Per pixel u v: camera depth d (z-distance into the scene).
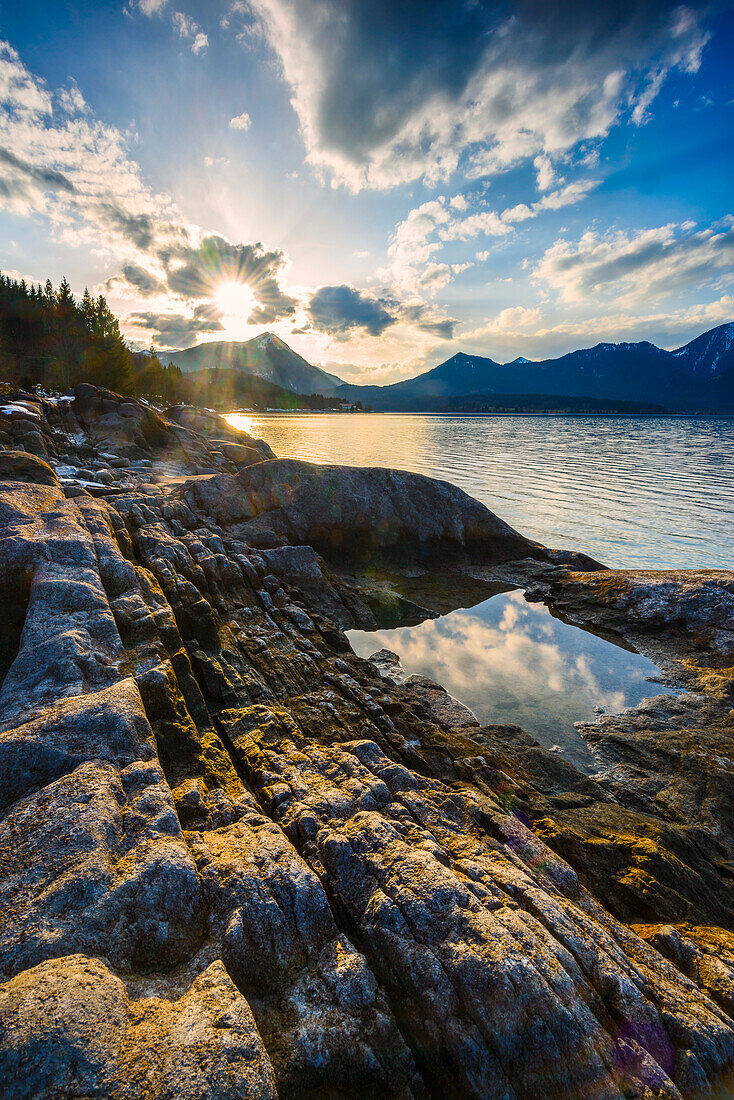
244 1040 4.17
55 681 8.98
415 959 5.41
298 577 22.19
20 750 7.02
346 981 5.20
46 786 6.49
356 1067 4.77
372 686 14.86
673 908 8.25
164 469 38.12
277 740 10.70
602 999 5.65
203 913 5.61
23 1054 3.65
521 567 27.17
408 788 9.34
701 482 54.50
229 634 15.58
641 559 30.12
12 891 5.14
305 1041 4.79
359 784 8.54
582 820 10.50
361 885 6.31
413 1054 5.00
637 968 6.31
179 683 11.39
